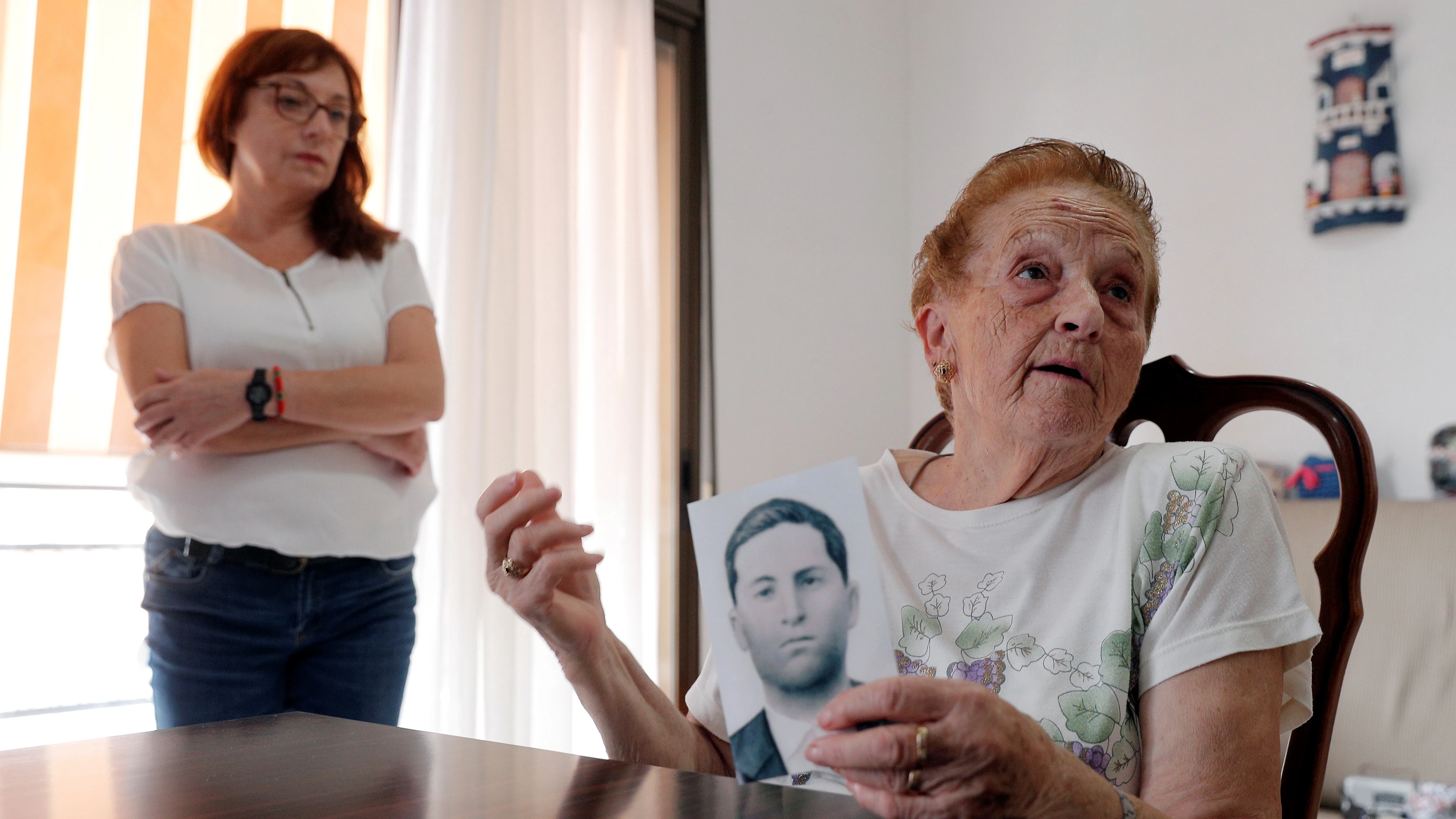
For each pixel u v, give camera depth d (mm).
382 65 2232
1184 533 809
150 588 1357
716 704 940
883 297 3428
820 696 631
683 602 2816
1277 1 2695
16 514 1726
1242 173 2732
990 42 3346
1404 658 1710
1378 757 1675
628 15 2688
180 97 1929
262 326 1479
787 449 3084
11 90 1738
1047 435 852
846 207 3332
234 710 1342
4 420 1707
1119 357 870
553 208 2459
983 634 852
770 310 3074
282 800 595
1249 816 699
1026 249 893
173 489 1357
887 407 3402
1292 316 2613
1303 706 803
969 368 923
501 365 2291
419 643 2104
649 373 2650
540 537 783
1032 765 527
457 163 2248
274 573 1376
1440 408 2357
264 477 1396
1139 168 2943
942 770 521
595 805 598
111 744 757
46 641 1756
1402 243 2441
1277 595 776
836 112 3328
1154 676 776
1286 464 2537
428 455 1632
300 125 1513
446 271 2213
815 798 625
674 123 2916
